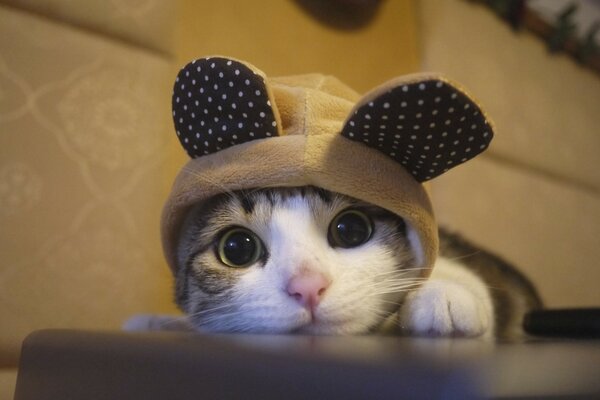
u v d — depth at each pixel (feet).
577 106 1.95
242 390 0.29
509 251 1.50
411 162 0.58
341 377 0.25
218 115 0.56
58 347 0.45
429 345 0.35
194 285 0.66
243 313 0.59
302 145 0.54
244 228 0.63
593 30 2.05
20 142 0.94
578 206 1.77
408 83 0.47
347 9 1.45
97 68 1.05
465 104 0.48
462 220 1.42
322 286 0.56
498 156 1.61
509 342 0.38
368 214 0.64
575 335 0.53
